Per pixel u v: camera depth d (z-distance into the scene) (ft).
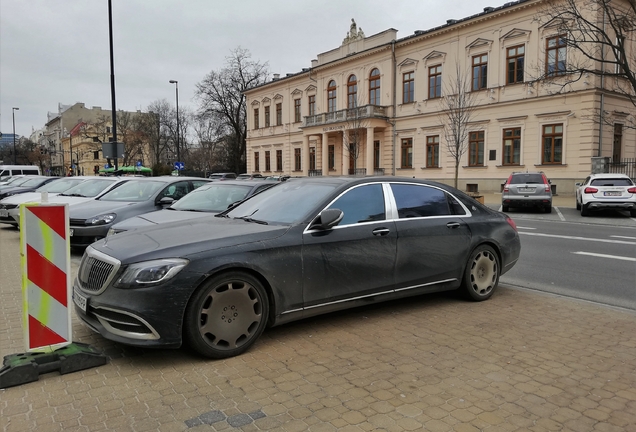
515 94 91.61
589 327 15.38
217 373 11.80
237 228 14.17
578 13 67.36
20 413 9.80
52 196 39.32
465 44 99.55
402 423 9.48
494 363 12.43
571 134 84.07
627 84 86.53
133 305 11.75
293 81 148.25
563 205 72.02
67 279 12.03
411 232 16.40
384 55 117.39
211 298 12.46
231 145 192.65
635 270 25.13
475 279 18.33
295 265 13.80
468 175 100.48
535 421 9.59
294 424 9.43
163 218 24.38
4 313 17.17
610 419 9.67
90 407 10.09
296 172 150.51
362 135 125.59
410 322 15.87
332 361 12.56
